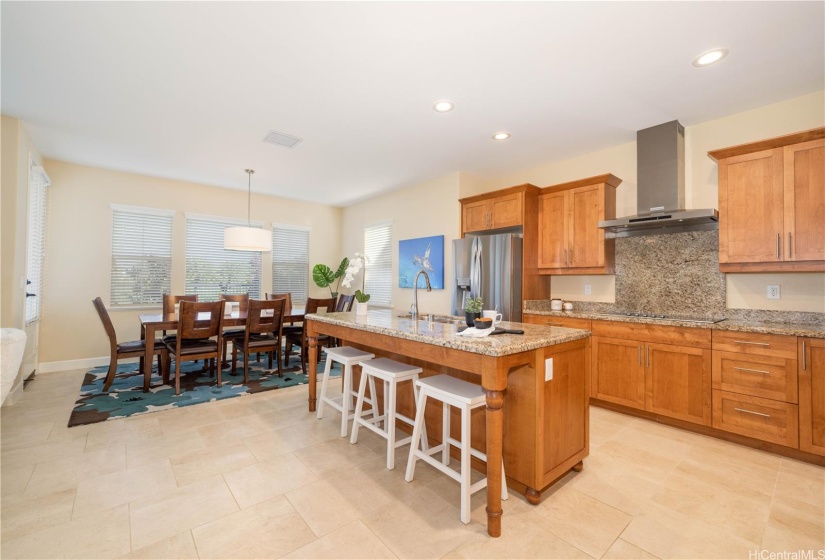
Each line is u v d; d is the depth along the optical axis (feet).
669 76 8.56
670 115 10.53
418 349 6.91
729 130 10.51
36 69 8.34
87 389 12.46
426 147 13.05
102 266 15.75
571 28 6.97
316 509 6.18
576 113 10.44
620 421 10.25
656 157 11.12
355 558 5.11
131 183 16.43
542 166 14.97
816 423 7.79
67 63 8.11
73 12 6.55
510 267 12.81
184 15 6.64
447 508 6.26
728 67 8.18
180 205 17.67
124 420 9.89
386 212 19.95
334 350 10.21
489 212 14.53
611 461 7.94
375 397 9.46
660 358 9.97
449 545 5.37
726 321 9.89
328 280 21.49
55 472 7.22
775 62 7.97
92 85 9.02
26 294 11.79
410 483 7.02
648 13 6.56
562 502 6.45
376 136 12.10
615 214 12.75
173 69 8.36
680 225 10.99
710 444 8.80
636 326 10.41
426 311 17.04
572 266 12.84
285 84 9.00
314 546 5.32
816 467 7.73
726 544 5.43
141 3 6.34
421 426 7.13
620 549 5.31
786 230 8.67
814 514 6.15
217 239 18.85
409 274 18.04
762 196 9.00
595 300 13.25
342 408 9.21
